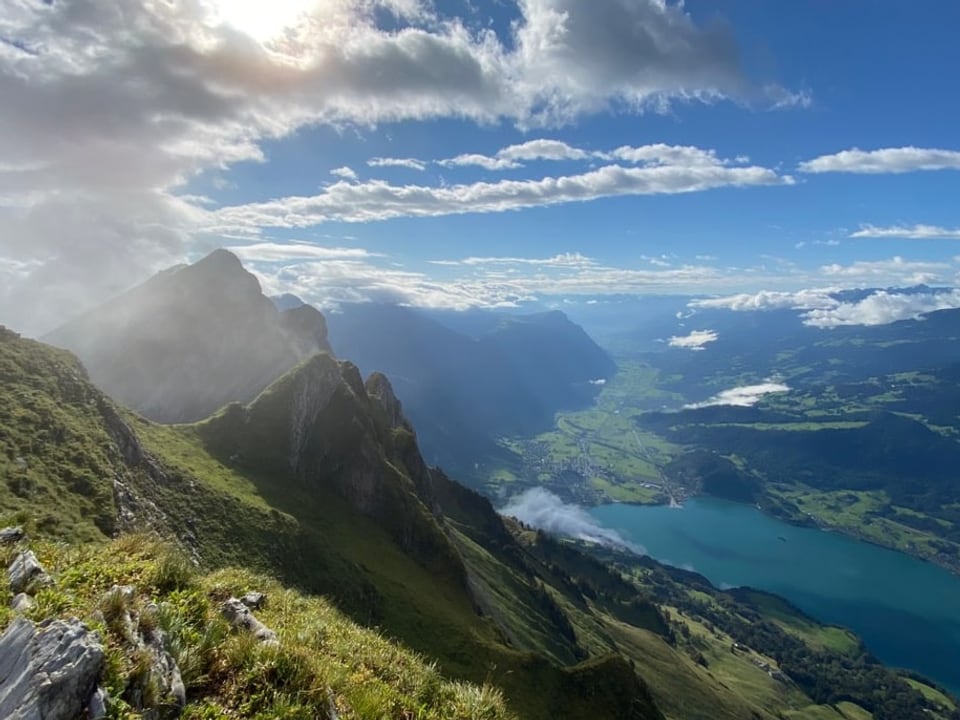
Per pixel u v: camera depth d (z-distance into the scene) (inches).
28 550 601.3
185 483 2974.9
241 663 494.3
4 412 2250.2
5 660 392.5
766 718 7652.6
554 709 2755.9
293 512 3742.6
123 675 405.1
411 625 3051.2
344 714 505.4
